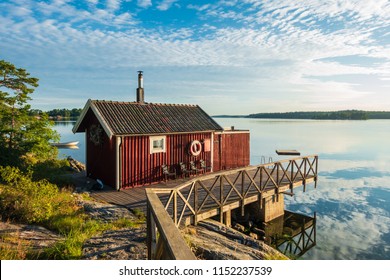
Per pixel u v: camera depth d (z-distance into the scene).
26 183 8.16
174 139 13.44
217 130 14.91
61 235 6.40
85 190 11.23
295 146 47.41
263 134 73.94
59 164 15.35
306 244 12.11
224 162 16.38
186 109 15.79
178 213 8.20
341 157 37.69
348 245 12.16
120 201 9.80
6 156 13.39
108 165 12.05
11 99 15.10
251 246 7.25
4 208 7.33
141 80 14.77
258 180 13.73
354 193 21.30
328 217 15.98
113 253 4.89
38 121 15.22
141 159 12.20
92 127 12.93
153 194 4.30
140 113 13.38
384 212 16.89
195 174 14.36
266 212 12.78
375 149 45.22
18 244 5.31
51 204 7.99
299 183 13.89
